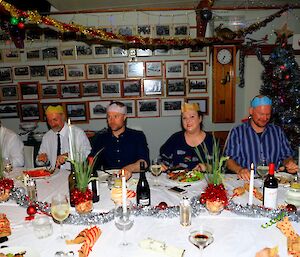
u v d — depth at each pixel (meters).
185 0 3.78
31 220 1.70
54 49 4.42
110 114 2.81
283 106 4.13
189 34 4.35
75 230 1.59
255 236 1.49
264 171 2.06
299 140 4.12
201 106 4.52
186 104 2.63
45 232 1.56
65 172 2.54
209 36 4.36
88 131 4.49
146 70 4.45
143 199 1.80
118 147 2.88
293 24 4.40
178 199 1.90
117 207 1.64
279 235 1.50
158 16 4.30
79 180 1.72
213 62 4.36
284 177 2.17
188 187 2.08
